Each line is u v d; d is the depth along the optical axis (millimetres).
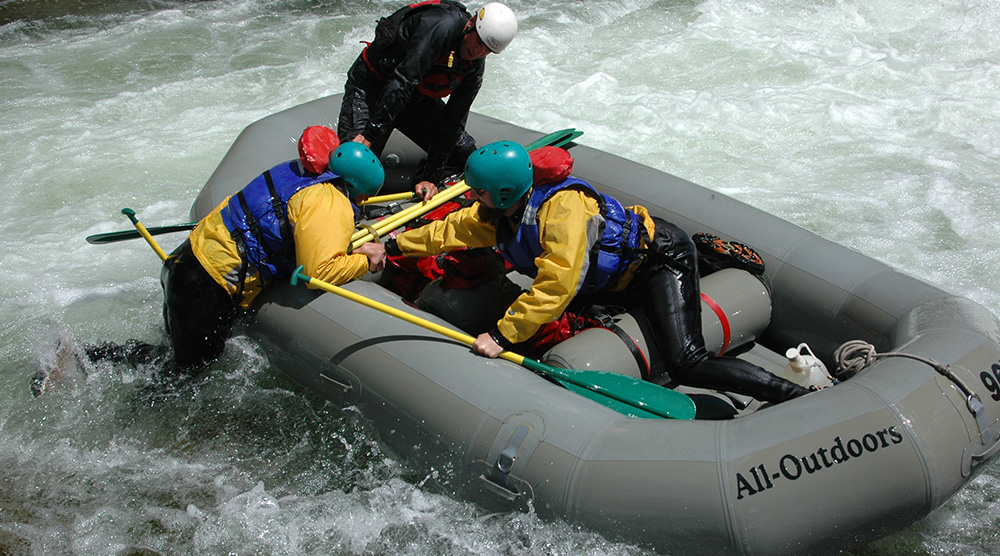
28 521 2863
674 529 2256
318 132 2955
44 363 3578
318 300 2984
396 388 2723
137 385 3400
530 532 2438
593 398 2711
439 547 2596
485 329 3113
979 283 4207
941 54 6879
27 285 4379
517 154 2584
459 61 3562
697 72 6719
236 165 3855
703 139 5770
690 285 2832
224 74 6941
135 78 6910
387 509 2750
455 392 2611
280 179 2898
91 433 3240
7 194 5285
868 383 2393
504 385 2596
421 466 2711
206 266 2904
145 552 2727
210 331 3074
